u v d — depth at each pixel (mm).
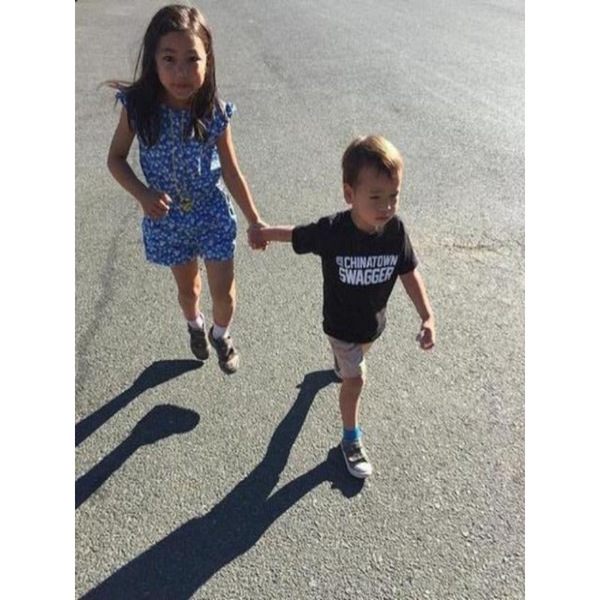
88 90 6934
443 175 5070
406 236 2525
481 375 3123
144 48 2486
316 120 6180
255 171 5141
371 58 8320
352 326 2547
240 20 10742
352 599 2166
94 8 11586
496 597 2164
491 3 12289
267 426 2844
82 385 3045
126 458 2682
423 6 12102
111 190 4816
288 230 2568
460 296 3680
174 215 2805
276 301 3641
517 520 2424
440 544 2344
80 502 2488
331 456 2705
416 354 3256
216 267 2898
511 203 4652
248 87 7141
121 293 3680
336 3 12461
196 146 2668
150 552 2318
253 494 2537
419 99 6773
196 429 2824
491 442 2762
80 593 2184
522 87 7180
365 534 2381
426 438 2781
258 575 2242
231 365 3096
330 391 3033
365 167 2248
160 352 3264
